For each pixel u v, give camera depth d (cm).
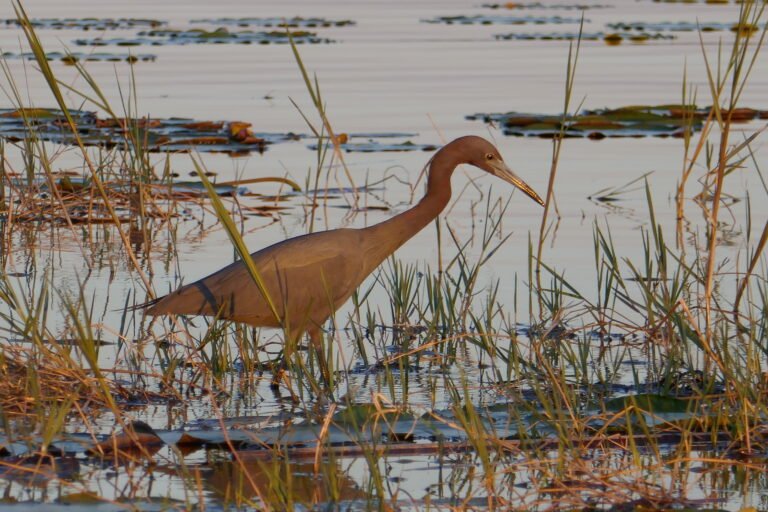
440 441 974
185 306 1221
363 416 1034
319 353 1211
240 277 1232
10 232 1686
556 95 3003
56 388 1089
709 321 1156
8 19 4906
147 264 1619
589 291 1461
